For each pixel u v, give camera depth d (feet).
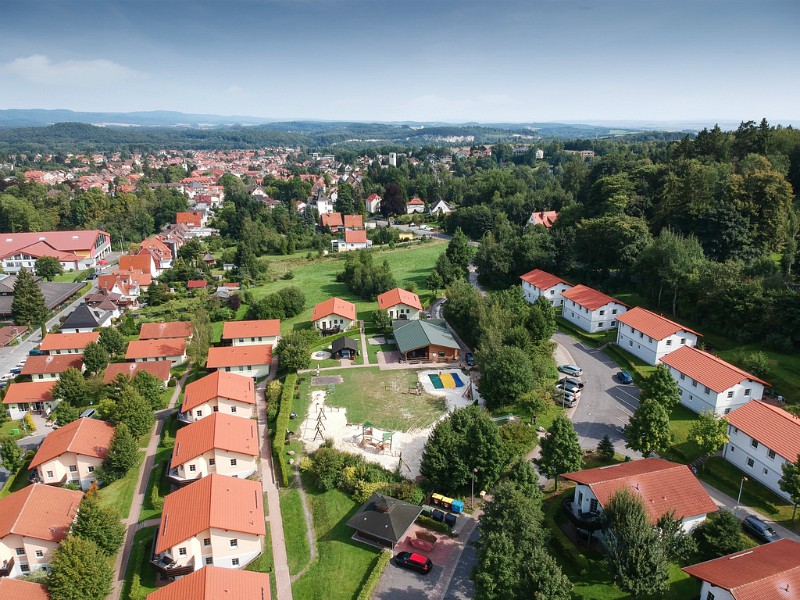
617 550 154.20
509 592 148.56
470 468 205.87
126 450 231.09
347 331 387.34
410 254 631.15
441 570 173.88
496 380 258.98
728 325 317.83
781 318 294.87
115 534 188.65
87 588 161.38
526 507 166.40
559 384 283.38
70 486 229.25
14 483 238.07
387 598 162.91
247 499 194.90
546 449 202.39
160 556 180.75
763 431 204.54
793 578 137.69
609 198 464.65
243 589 152.76
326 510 204.54
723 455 223.51
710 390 245.86
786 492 190.08
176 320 438.81
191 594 147.23
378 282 467.93
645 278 382.42
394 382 307.99
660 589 150.00
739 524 172.76
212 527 176.14
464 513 199.72
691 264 348.79
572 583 152.35
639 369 298.56
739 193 402.31
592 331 356.38
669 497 175.63
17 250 598.75
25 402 299.17
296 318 433.48
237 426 240.12
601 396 277.23
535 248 464.65
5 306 451.53
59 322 446.60
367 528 185.37
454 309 377.50
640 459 211.82
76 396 294.46
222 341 380.78
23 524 186.50
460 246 518.78
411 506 194.18
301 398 292.20
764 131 484.33
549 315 329.11
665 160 601.62
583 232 433.89
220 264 619.26
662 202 440.04
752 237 389.39
